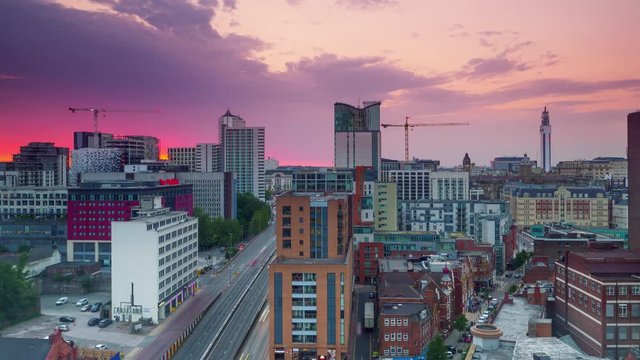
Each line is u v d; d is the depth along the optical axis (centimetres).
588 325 14975
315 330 16925
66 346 12600
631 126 18162
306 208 18512
